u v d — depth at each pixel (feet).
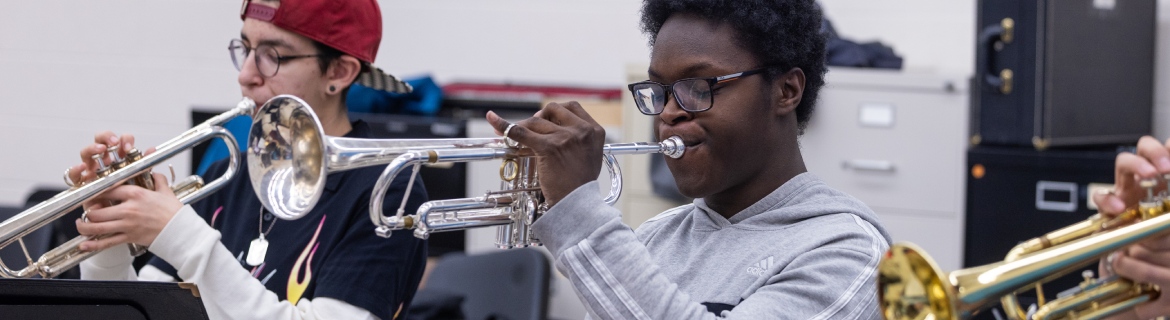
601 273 4.11
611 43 14.82
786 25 4.51
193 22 16.62
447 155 4.43
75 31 17.26
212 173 6.34
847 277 4.23
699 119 4.47
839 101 11.53
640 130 12.07
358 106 13.28
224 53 16.49
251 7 5.85
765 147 4.57
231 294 5.24
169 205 5.34
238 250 5.86
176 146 5.62
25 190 17.72
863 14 13.78
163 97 16.89
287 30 5.80
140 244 5.36
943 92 11.16
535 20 15.21
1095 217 3.97
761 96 4.50
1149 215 3.78
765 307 4.13
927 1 13.43
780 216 4.55
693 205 5.00
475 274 9.30
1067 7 11.13
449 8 15.67
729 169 4.50
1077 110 11.33
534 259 9.00
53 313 4.52
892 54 12.05
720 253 4.61
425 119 12.87
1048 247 3.90
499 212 4.63
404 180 5.68
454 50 15.70
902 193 11.42
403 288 5.67
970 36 13.21
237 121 9.60
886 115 11.37
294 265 5.60
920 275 3.65
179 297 4.66
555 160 4.22
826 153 11.62
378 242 5.51
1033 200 11.02
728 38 4.46
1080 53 11.30
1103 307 4.00
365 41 6.06
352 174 5.72
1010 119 11.23
